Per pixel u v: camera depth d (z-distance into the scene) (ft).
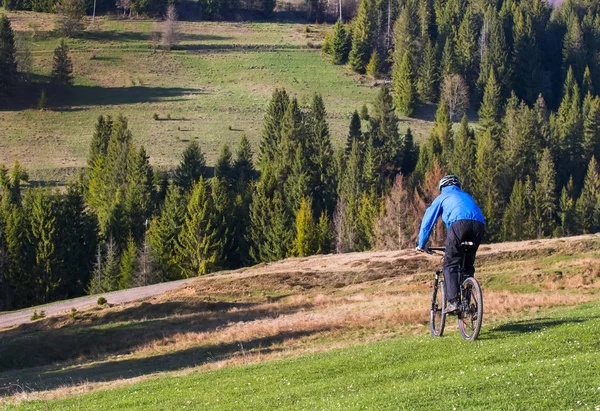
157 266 267.18
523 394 29.19
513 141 374.22
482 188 329.11
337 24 602.03
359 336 91.76
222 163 361.30
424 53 542.16
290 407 34.32
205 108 494.59
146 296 168.35
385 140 393.70
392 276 158.30
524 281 128.67
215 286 165.48
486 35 561.02
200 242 271.90
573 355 35.35
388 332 91.35
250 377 46.91
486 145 362.33
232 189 354.54
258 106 501.97
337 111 491.31
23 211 281.95
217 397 41.34
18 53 521.24
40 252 265.75
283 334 101.09
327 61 609.42
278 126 395.96
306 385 39.96
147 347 112.88
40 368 107.45
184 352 101.55
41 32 629.10
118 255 276.62
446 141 390.63
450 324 86.07
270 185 324.19
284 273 169.07
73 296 276.00
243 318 127.85
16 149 411.75
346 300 133.18
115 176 337.72
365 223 281.54
